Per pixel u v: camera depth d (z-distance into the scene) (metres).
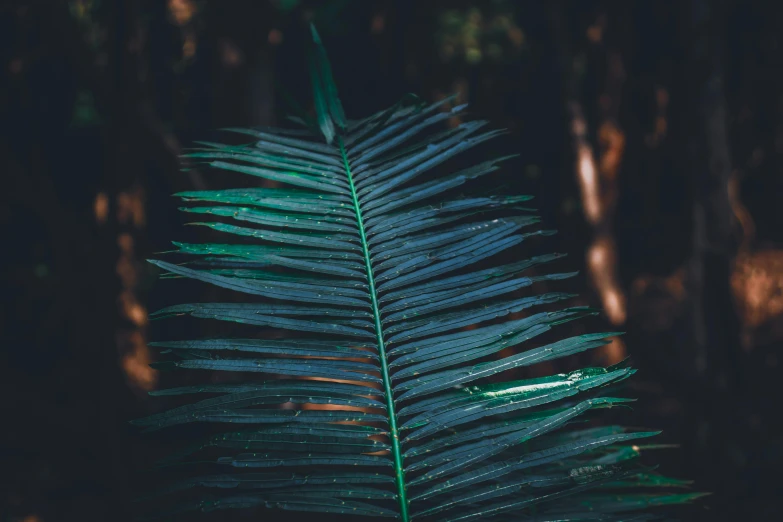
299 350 1.33
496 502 1.43
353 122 1.73
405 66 10.85
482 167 1.57
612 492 1.72
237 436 1.25
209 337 1.31
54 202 9.28
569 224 10.15
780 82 12.53
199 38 10.62
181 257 10.34
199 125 11.02
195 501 1.22
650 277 12.30
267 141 1.64
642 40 10.74
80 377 9.05
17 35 10.01
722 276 8.22
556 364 7.85
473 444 1.30
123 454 7.89
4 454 8.77
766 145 12.86
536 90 10.95
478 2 10.88
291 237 1.45
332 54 11.05
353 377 1.33
